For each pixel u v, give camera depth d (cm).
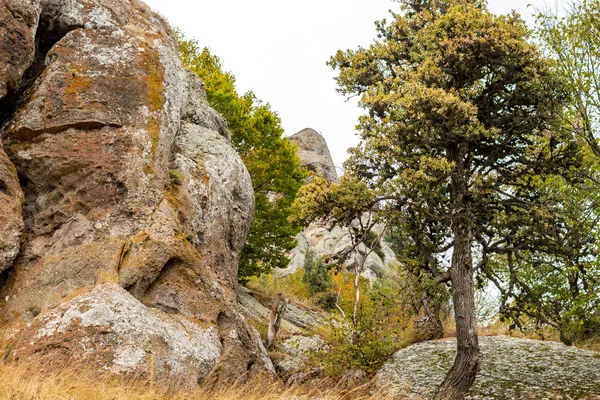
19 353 842
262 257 2198
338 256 1446
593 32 1331
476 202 1316
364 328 1451
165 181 1123
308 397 1073
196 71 2248
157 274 1027
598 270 1202
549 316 1325
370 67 1670
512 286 1329
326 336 1580
